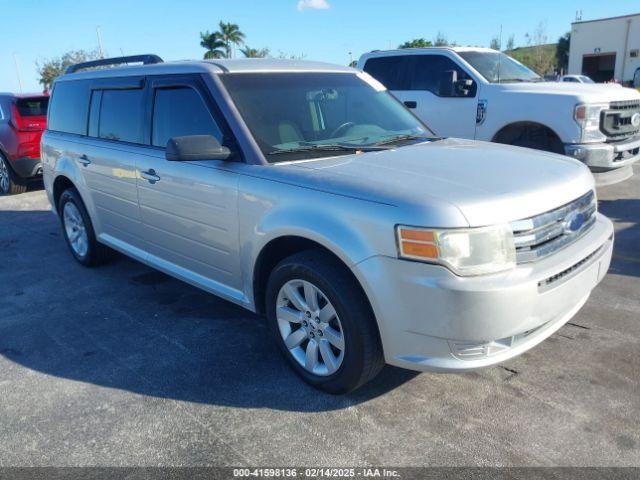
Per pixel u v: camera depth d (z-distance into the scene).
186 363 3.63
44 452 2.80
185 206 3.86
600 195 7.73
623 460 2.61
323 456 2.71
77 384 3.42
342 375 3.03
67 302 4.75
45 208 8.72
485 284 2.55
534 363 3.47
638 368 3.38
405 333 2.71
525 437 2.79
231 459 2.70
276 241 3.24
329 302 3.00
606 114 6.65
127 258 5.93
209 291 3.95
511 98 7.20
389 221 2.65
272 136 3.57
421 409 3.05
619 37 42.75
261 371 3.50
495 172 3.04
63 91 5.65
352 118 4.11
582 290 2.96
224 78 3.78
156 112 4.19
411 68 8.38
